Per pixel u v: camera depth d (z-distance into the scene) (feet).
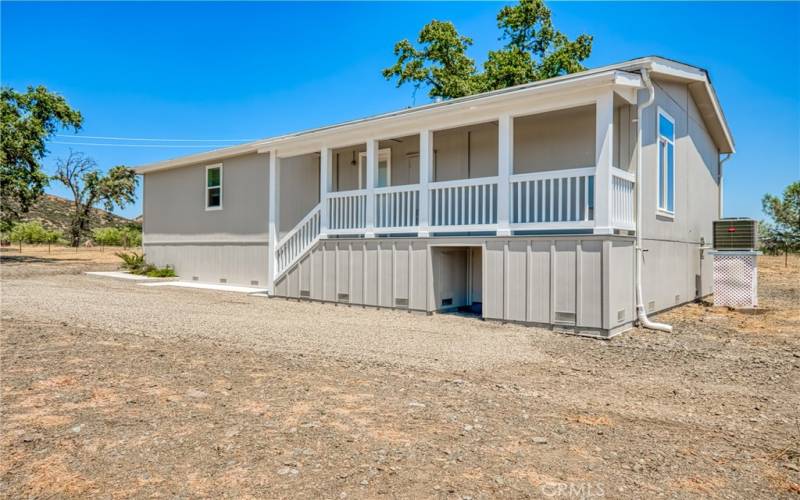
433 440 9.85
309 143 34.83
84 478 8.00
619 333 23.02
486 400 12.63
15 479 7.91
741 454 9.51
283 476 8.17
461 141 33.09
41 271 55.16
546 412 11.80
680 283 32.81
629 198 24.94
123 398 12.05
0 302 28.53
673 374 15.90
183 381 13.62
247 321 24.71
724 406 12.61
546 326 23.63
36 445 9.23
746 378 15.49
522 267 24.49
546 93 24.06
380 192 31.22
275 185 37.24
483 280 25.81
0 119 67.31
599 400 12.92
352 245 31.63
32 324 21.52
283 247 36.58
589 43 73.51
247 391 12.85
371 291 30.60
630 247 24.66
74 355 16.22
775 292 42.57
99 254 92.02
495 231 27.45
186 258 49.21
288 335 21.15
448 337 21.36
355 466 8.59
